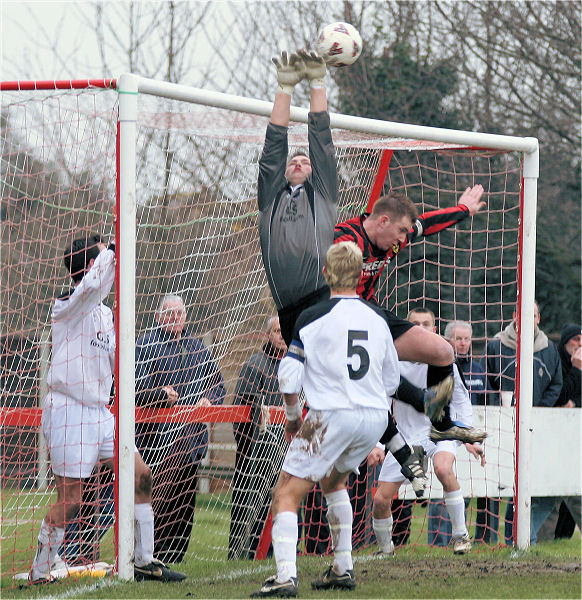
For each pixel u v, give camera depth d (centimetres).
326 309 1744
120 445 1994
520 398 2600
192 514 2522
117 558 2012
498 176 5512
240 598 1733
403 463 1942
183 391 2528
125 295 2009
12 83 2112
